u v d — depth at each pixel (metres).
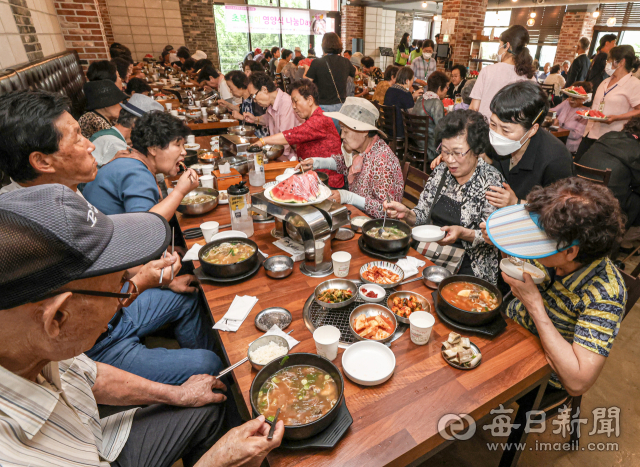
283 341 1.13
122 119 2.53
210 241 1.75
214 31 11.04
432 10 15.12
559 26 12.60
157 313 1.73
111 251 0.66
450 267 1.90
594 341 1.07
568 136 4.57
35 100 1.29
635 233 2.98
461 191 1.87
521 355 1.13
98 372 1.08
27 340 0.59
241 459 0.79
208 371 1.49
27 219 0.53
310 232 1.51
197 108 4.86
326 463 0.83
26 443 0.64
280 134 2.94
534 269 1.15
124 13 9.45
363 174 2.24
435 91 4.68
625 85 3.74
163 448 1.13
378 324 1.21
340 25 13.98
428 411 0.95
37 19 3.76
